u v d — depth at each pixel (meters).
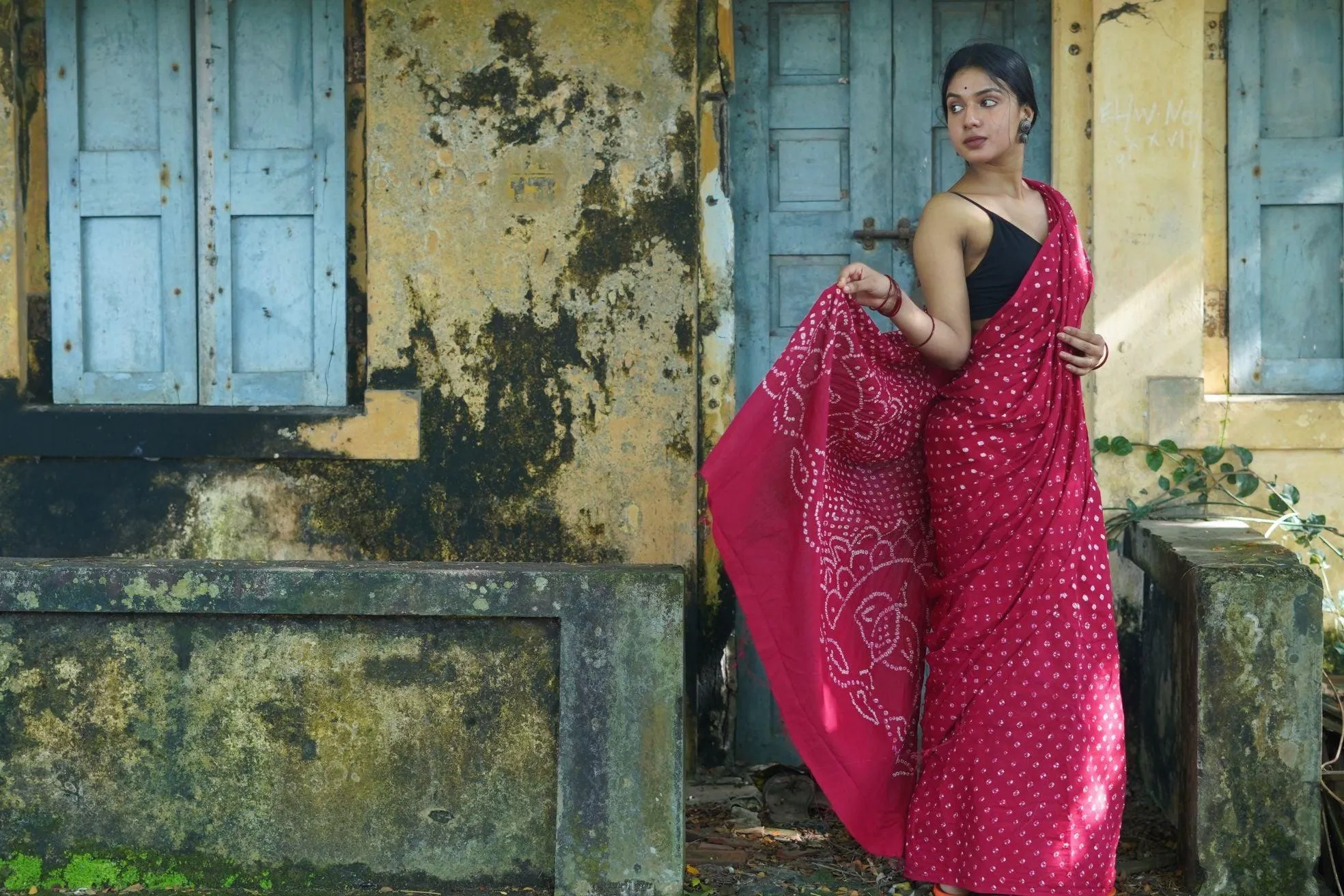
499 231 4.26
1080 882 2.97
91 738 3.21
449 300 4.27
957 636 3.05
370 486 4.31
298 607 3.13
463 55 4.24
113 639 3.19
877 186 4.41
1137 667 4.18
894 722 3.18
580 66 4.23
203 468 4.33
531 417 4.28
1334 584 4.20
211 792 3.20
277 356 4.44
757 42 4.40
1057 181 4.25
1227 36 4.24
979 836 2.98
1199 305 4.19
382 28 4.25
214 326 4.43
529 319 4.26
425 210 4.26
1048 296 3.00
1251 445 4.18
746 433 2.95
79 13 4.41
